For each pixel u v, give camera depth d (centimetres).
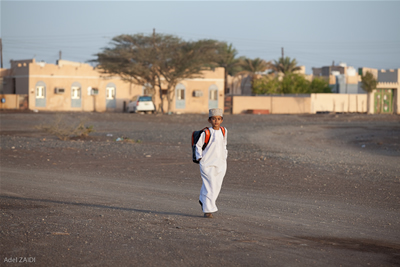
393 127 4050
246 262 575
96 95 6681
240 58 8569
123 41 6034
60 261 552
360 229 821
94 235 679
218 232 730
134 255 586
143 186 1328
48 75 6372
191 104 6912
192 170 1708
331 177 1577
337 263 591
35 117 4672
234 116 5712
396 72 7375
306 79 7800
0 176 1420
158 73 6262
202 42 6059
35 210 877
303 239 713
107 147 2361
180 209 969
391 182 1487
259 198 1172
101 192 1186
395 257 634
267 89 7656
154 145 2545
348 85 7888
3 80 6731
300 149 2536
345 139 3186
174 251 609
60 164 1789
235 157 2098
